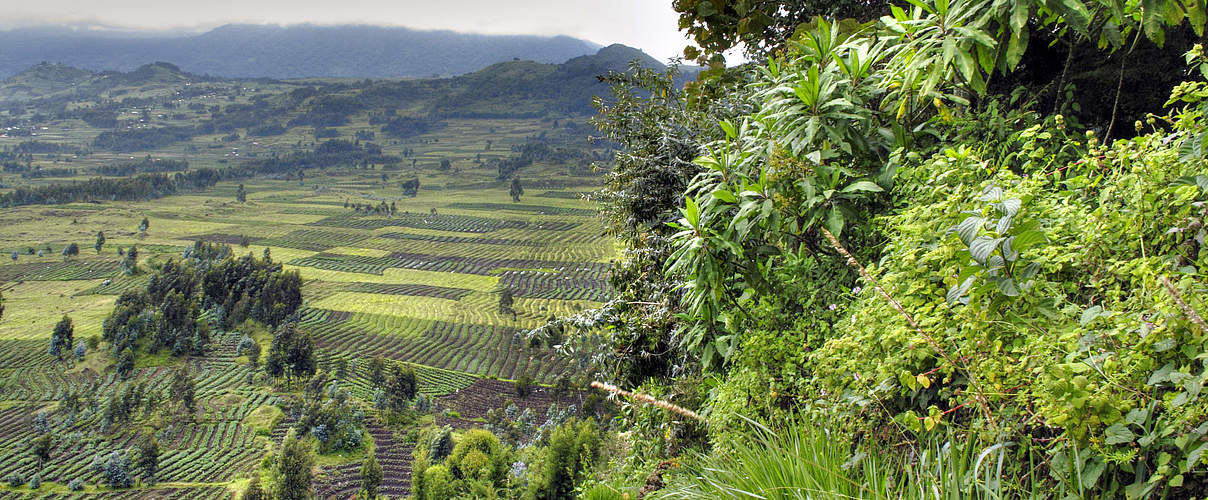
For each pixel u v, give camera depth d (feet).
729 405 10.27
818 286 12.09
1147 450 5.06
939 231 7.77
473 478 177.06
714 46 18.61
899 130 11.39
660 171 21.44
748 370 10.65
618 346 20.21
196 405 335.06
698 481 7.86
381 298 500.33
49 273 591.37
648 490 11.88
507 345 409.90
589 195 24.59
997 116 13.14
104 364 386.52
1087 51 16.76
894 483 6.05
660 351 20.16
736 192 11.39
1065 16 8.66
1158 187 6.64
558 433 126.00
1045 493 5.84
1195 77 15.10
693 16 18.31
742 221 11.30
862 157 11.69
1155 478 4.76
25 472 276.21
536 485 123.24
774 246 12.55
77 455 294.05
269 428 311.47
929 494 5.49
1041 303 6.29
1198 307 4.82
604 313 21.27
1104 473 5.49
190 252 605.31
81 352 395.55
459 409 326.03
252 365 381.60
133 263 583.58
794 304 12.46
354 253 633.20
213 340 422.82
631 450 18.13
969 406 6.47
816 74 10.82
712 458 8.24
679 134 22.07
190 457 289.53
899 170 10.43
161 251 649.20
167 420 316.19
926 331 6.79
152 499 257.34
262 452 291.58
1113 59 16.31
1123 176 6.97
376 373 352.08
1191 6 8.16
